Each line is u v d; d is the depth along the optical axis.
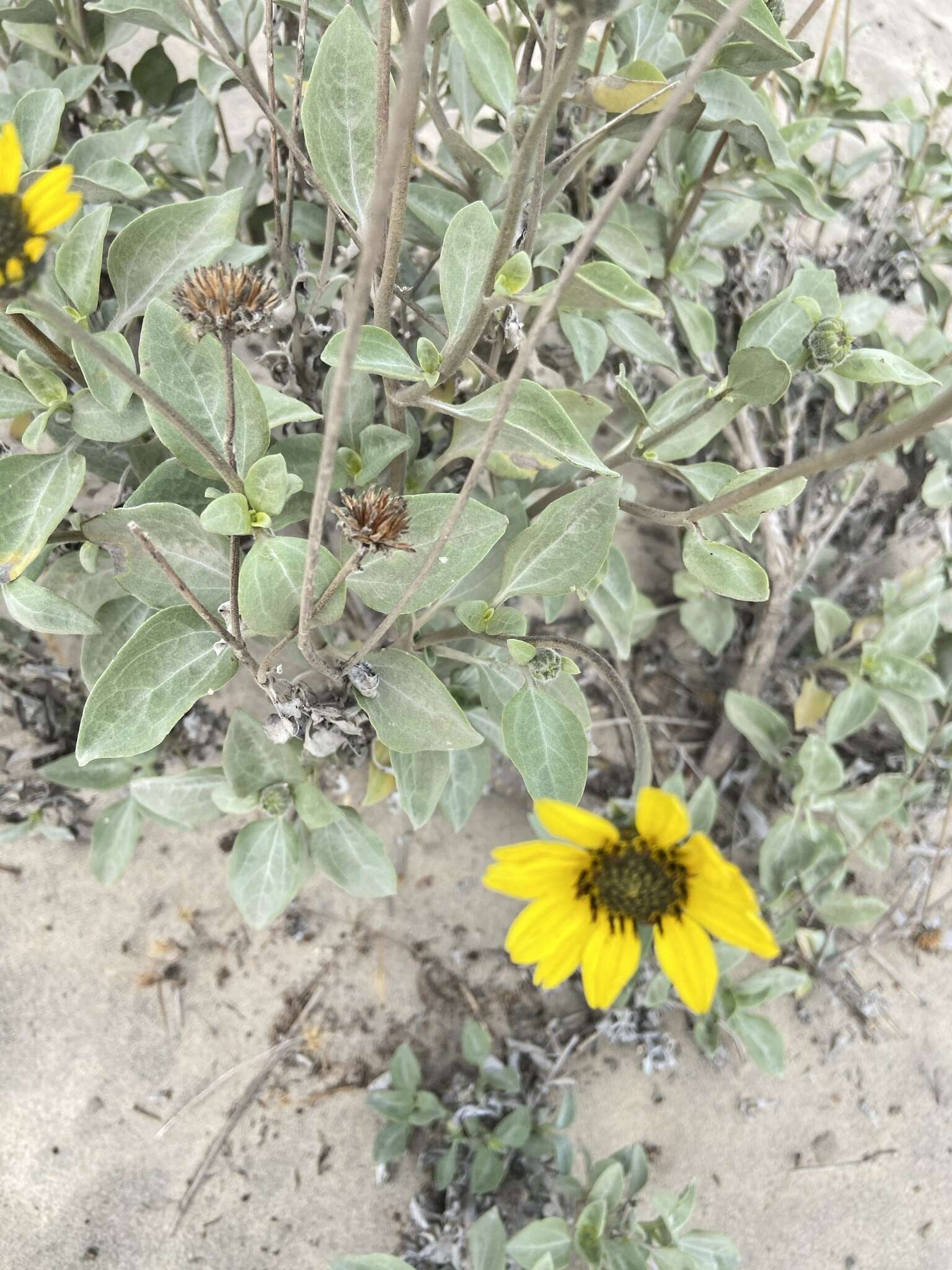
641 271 0.30
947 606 0.40
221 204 0.22
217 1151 0.34
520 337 0.25
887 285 0.41
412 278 0.32
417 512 0.21
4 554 0.22
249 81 0.26
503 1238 0.29
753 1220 0.35
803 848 0.37
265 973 0.37
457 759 0.31
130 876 0.37
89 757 0.21
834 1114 0.37
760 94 0.31
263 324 0.17
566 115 0.32
